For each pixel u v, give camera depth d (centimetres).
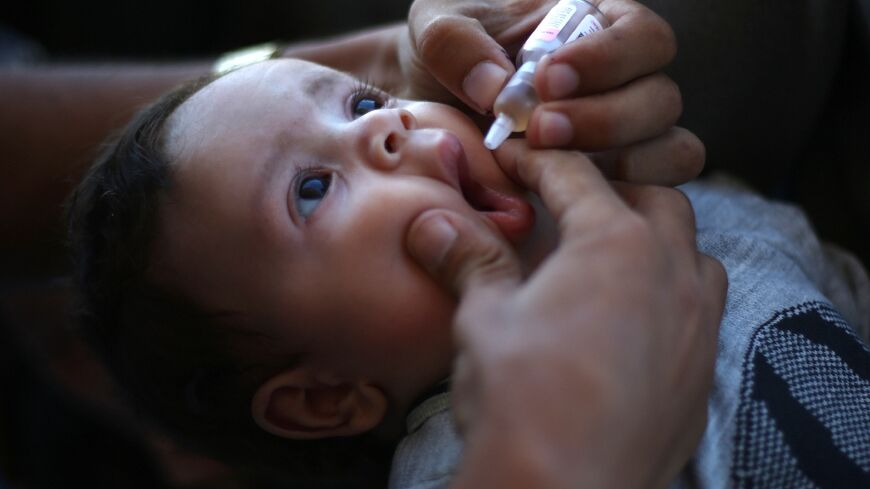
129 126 105
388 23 179
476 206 88
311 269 86
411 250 82
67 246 115
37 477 153
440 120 93
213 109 94
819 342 84
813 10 105
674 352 67
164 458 155
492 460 60
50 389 161
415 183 85
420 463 86
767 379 81
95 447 156
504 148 87
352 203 85
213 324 92
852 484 74
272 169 89
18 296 166
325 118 92
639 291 66
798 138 116
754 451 77
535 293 65
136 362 101
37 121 140
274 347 91
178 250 92
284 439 103
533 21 101
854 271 112
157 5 186
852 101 116
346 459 107
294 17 184
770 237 102
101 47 188
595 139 83
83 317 107
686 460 73
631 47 85
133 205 94
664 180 91
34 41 189
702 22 105
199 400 99
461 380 65
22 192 140
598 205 71
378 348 87
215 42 190
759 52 106
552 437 60
